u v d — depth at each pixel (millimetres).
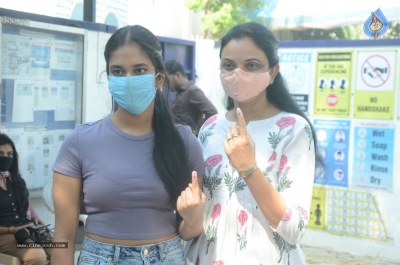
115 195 2008
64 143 2096
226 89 2246
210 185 2256
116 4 8320
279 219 1990
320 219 5566
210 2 9414
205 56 6629
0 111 4090
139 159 2061
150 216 2047
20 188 4035
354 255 5398
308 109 5531
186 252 2342
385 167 5227
